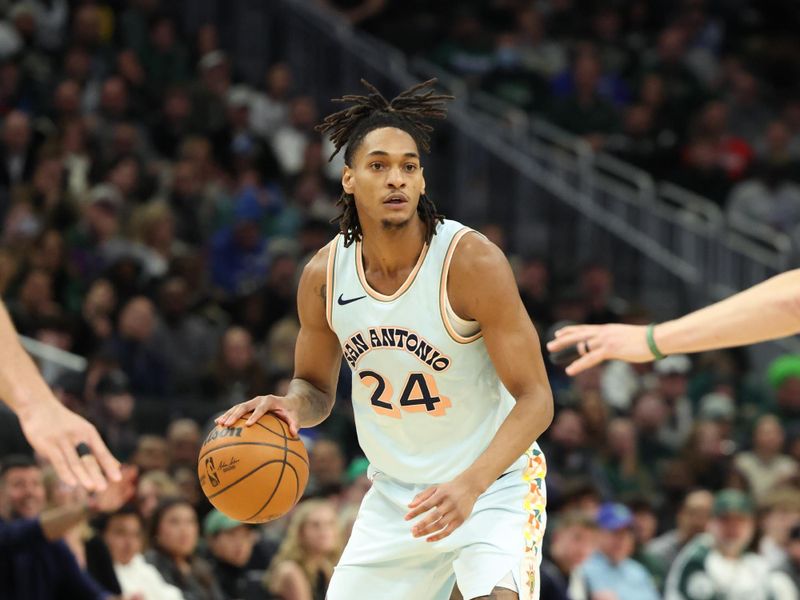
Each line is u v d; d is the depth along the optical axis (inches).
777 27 1053.2
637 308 711.7
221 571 413.7
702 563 500.4
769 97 996.6
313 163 767.1
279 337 603.5
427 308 238.1
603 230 824.9
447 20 964.6
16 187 640.4
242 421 238.1
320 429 552.1
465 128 844.0
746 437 653.9
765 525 531.5
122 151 685.9
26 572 340.5
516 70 885.2
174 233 677.3
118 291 598.5
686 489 573.9
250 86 838.5
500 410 250.1
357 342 244.5
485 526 244.1
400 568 255.8
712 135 885.2
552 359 266.2
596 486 504.7
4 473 372.8
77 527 374.3
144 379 562.9
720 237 822.5
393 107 238.4
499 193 837.2
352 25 957.8
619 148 866.1
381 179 230.5
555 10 969.5
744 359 750.5
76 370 509.0
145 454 443.5
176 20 869.8
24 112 705.0
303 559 407.2
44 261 586.2
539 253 792.9
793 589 512.4
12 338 167.8
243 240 681.0
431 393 242.4
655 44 984.3
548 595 437.1
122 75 753.0
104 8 804.6
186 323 594.9
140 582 379.2
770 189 850.8
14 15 740.7
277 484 235.1
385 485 255.6
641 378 679.1
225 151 758.5
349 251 246.2
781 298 233.5
